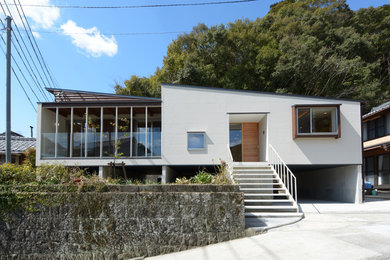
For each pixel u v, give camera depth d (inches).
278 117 431.8
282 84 936.9
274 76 923.4
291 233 230.8
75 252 234.7
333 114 415.8
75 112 519.5
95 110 506.9
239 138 530.0
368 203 415.8
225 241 233.1
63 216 239.6
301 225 261.4
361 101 425.4
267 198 369.4
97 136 445.4
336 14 1133.1
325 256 169.0
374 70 978.1
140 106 448.1
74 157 433.7
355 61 912.3
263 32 1088.8
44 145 440.8
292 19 1098.7
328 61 903.7
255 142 523.2
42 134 443.8
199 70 912.9
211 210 238.5
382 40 1093.1
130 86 953.5
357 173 418.0
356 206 379.2
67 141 443.5
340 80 940.0
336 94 903.7
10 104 389.1
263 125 472.7
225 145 433.4
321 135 409.1
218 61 994.7
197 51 1007.6
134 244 233.6
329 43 1027.3
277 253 183.6
